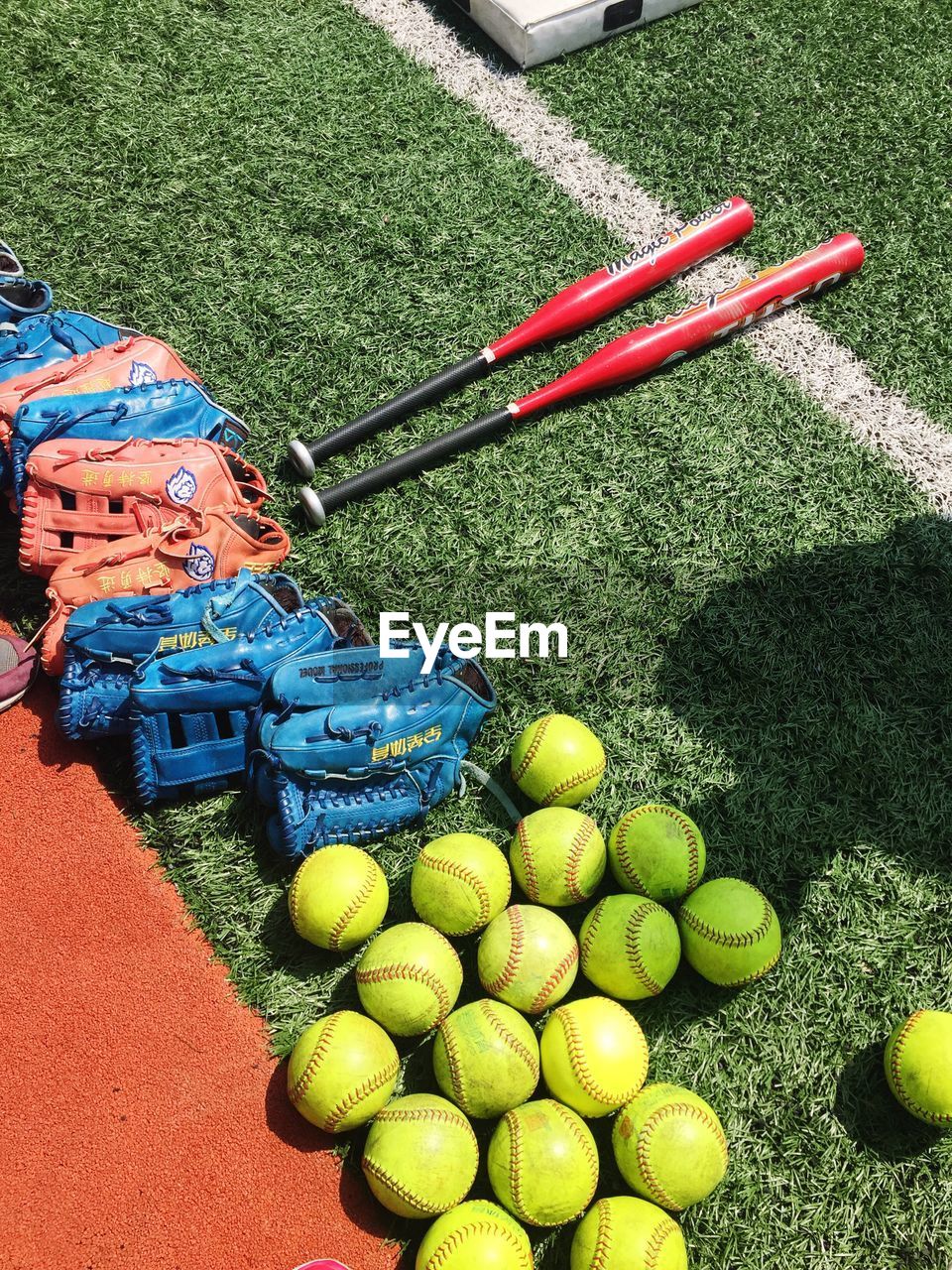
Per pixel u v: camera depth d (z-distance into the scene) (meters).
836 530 1.31
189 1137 0.95
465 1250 0.83
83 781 1.11
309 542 1.26
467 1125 0.89
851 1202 0.95
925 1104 0.94
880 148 1.66
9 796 1.10
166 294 1.44
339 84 1.68
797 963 1.05
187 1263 0.91
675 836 1.00
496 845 1.07
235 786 1.10
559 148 1.63
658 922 0.97
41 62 1.68
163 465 1.15
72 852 1.07
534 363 1.42
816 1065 1.00
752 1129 0.97
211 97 1.65
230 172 1.57
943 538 1.31
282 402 1.36
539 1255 0.91
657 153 1.64
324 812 1.05
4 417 1.17
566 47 1.74
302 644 1.08
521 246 1.52
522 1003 0.95
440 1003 0.94
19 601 1.21
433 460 1.31
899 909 1.08
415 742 1.05
